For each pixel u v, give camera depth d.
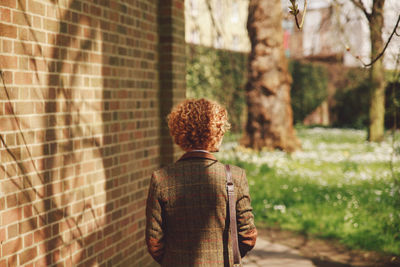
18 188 2.69
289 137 13.71
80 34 3.27
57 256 3.07
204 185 2.11
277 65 13.35
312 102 22.86
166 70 4.58
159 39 4.57
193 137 2.19
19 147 2.70
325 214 6.68
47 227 2.96
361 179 8.88
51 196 2.99
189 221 2.08
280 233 6.05
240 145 13.70
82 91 3.31
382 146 14.19
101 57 3.54
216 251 2.07
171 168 2.17
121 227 3.91
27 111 2.76
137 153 4.17
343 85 22.75
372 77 8.94
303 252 5.28
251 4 13.05
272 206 7.21
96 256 3.54
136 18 4.09
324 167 10.68
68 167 3.17
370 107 15.71
